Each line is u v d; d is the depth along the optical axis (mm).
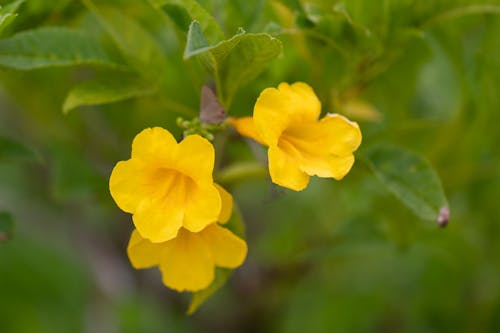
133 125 574
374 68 515
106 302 662
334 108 523
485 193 602
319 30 492
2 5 486
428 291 643
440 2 499
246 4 502
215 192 434
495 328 622
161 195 442
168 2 465
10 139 506
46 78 567
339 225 625
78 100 484
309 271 669
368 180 581
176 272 453
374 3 495
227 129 503
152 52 500
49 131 592
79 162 559
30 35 484
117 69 498
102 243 665
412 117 626
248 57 450
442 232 585
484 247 618
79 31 493
